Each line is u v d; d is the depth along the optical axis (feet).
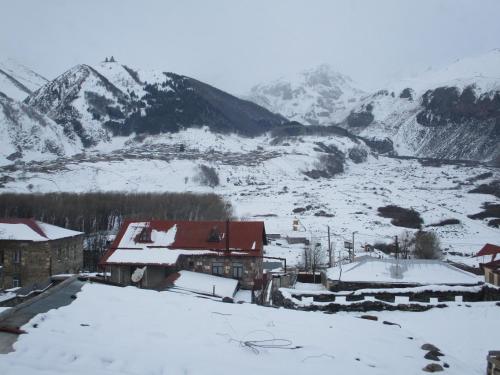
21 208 346.74
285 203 485.97
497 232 390.63
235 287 134.21
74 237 219.61
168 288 122.21
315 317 52.49
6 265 188.96
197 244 149.48
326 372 35.94
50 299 48.96
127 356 35.37
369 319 58.90
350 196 531.09
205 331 43.19
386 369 38.40
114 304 48.88
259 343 41.34
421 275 121.39
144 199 399.85
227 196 528.63
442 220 423.23
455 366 41.86
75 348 35.96
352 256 237.45
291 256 266.98
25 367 32.58
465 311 75.87
